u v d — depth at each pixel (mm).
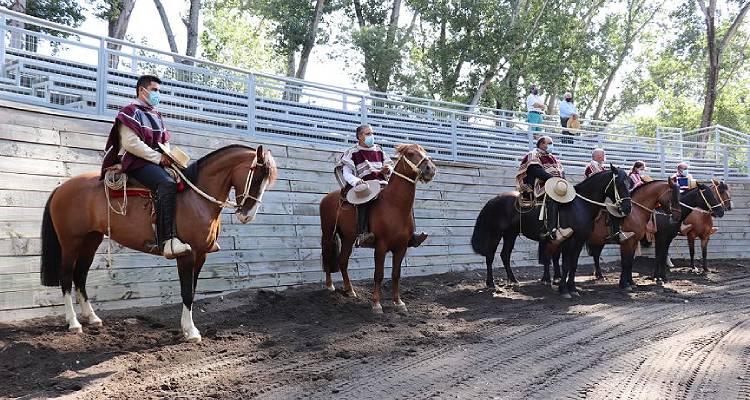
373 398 5184
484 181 15016
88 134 8547
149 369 5953
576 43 29625
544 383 5602
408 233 9164
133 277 8586
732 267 16984
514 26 26859
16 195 7602
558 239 10906
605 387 5473
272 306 9031
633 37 37469
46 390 5301
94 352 6430
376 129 14891
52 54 9797
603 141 22094
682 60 39969
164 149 6797
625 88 41531
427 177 8656
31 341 6555
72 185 7035
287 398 5180
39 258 7730
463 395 5254
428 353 6738
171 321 7965
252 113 11406
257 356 6473
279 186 10859
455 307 9938
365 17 29547
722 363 6332
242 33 38281
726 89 41719
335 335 7531
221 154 7039
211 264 9523
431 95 29094
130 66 11492
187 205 6809
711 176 22875
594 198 11070
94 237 7289
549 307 9953
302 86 13570
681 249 19031
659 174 22000
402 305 9336
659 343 7281
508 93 28562
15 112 7777
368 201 8969
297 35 25391
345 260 9898
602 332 7949
